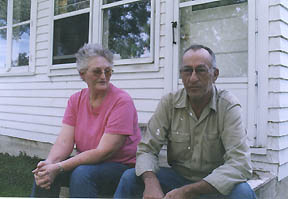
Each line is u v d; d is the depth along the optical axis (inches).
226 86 123.6
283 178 115.9
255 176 108.7
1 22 238.2
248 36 118.0
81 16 181.6
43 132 202.1
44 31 203.2
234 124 72.6
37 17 207.9
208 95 74.7
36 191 81.4
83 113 90.1
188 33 138.0
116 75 163.8
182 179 80.9
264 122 113.6
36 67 207.3
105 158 80.9
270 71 113.2
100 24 171.8
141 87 153.6
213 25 130.9
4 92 231.9
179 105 77.8
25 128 214.7
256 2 116.6
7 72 227.3
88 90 92.1
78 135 89.7
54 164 78.3
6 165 190.5
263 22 114.7
